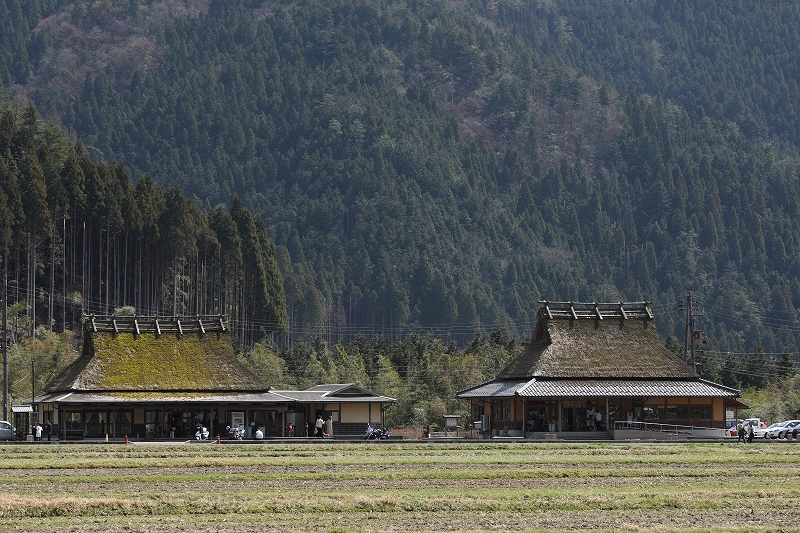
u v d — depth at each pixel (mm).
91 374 123062
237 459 89875
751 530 57750
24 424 137375
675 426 127000
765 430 132500
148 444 109500
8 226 184250
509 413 129625
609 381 129375
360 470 82750
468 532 56938
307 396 130375
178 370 125312
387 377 176625
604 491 70938
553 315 134500
